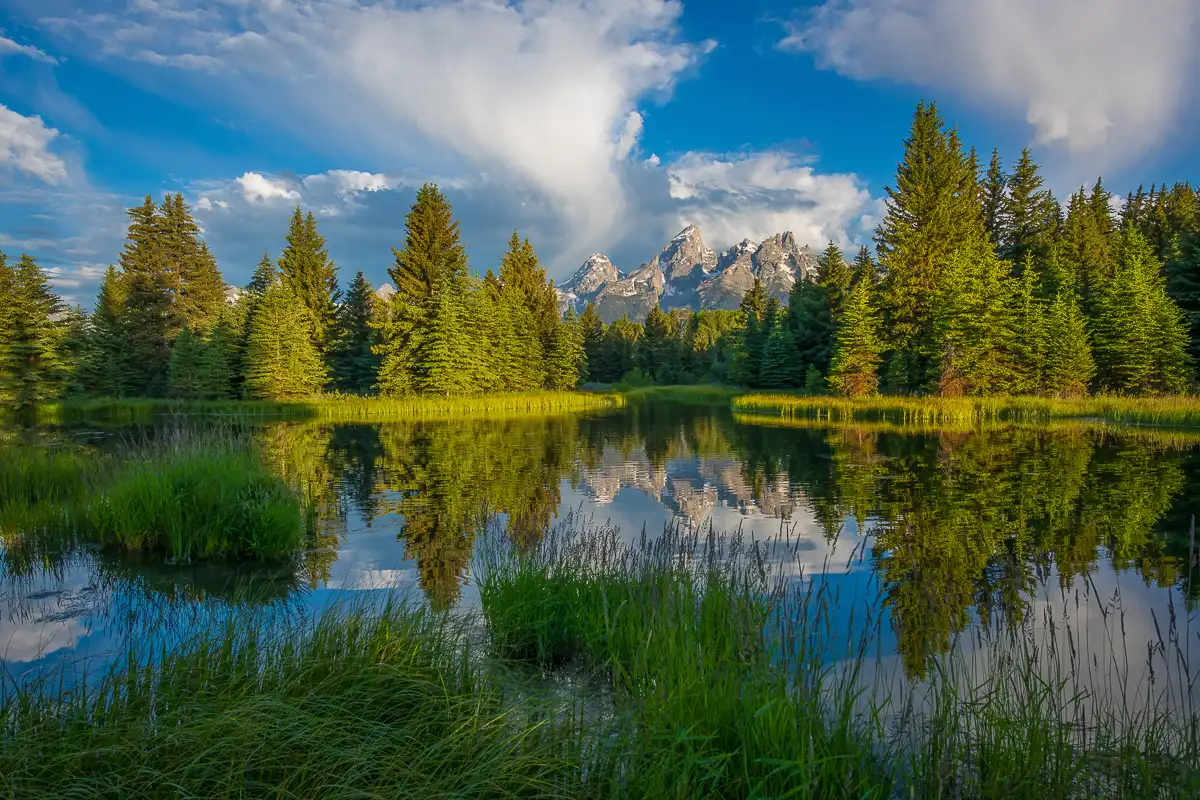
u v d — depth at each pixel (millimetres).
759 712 3352
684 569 6207
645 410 46688
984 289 37375
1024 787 3254
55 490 11133
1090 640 5656
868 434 26219
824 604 4781
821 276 57875
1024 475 15180
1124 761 3527
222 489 9195
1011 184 50500
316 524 10875
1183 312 36000
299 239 56438
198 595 7148
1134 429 25516
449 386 46938
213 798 2941
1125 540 9406
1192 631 5879
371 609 5324
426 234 51969
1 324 37188
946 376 37531
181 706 3541
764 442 24094
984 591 7023
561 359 65438
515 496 13617
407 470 17203
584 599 6027
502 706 4051
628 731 3693
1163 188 60281
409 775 3172
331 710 3648
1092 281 43656
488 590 6434
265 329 44500
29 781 2965
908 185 47031
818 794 3205
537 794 3234
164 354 49531
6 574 7891
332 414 39875
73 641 5738
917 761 3520
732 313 139375
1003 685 4004
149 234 53125
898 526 10562
